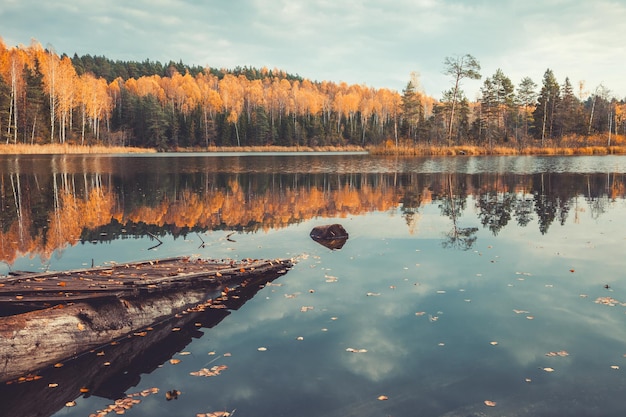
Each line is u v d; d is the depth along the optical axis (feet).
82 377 17.78
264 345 19.57
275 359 18.26
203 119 364.38
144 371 17.84
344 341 19.72
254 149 348.59
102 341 20.56
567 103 260.01
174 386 16.51
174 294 24.75
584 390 15.55
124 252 37.29
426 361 17.78
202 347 19.65
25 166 133.28
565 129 258.78
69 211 58.95
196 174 116.37
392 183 93.56
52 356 18.97
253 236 43.52
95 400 15.96
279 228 47.50
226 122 357.41
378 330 20.80
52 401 16.02
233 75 556.51
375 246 38.22
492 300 24.50
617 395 15.21
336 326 21.39
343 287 27.25
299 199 70.23
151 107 335.26
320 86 598.75
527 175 107.65
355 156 230.68
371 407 14.79
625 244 37.70
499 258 33.58
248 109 392.88
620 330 20.43
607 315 22.24
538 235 41.86
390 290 26.50
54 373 18.20
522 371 16.89
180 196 73.56
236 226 48.88
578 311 22.77
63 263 33.81
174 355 19.03
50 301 21.31
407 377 16.61
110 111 357.82
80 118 284.00
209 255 35.78
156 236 43.91
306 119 393.50
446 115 257.34
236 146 359.46
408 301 24.57
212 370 17.49
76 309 21.06
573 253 34.83
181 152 321.93
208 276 26.99
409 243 39.24
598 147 211.82
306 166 149.07
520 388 15.75
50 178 100.73
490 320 21.72
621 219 49.70
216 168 139.54
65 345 19.49
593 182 90.38
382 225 48.19
